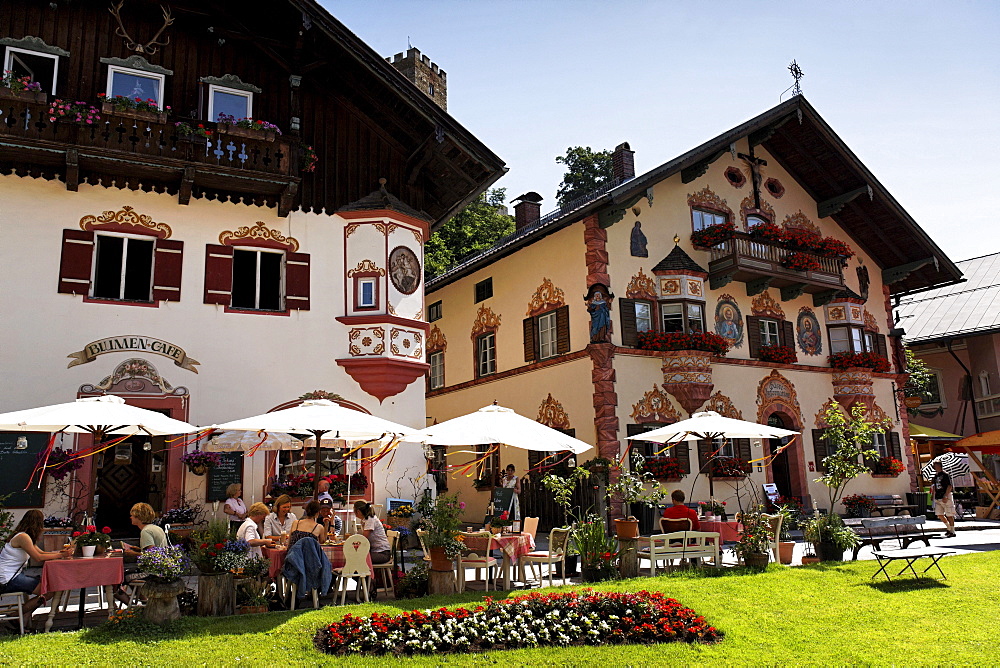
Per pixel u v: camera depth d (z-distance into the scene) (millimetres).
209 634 7445
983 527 19141
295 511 13805
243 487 13672
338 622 7793
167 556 7957
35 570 11211
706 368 19469
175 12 14555
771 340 22391
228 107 14680
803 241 22062
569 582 11414
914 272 26656
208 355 13758
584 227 19719
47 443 12367
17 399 12336
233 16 14945
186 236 14008
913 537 12578
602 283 19109
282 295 14711
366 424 10117
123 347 13172
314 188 15273
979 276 32312
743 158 22984
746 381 21156
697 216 21641
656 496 13250
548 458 20266
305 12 14109
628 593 9180
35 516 8859
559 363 20203
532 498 19953
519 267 22547
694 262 20609
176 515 12430
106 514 14469
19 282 12672
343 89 15945
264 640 7293
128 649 6902
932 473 22984
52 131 12492
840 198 24375
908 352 29688
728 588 10047
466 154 15914
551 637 7832
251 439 12938
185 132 13312
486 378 23578
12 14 13289
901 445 24875
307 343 14562
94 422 9234
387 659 6941
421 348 15484
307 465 14938
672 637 7938
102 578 8047
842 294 23938
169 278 13727
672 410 19547
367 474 14859
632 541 11570
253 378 14016
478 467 23766
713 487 19750
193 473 13258
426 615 8016
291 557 8602
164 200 13945
